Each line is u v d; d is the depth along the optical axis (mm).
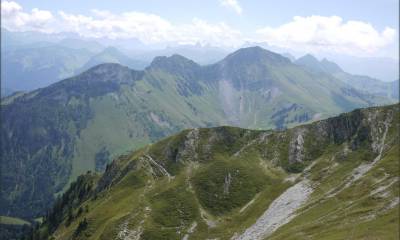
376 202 157625
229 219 182000
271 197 194125
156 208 184750
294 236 143125
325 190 188125
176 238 166875
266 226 167000
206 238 167750
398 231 121375
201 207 188750
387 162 197375
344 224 141375
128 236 165875
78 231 187125
